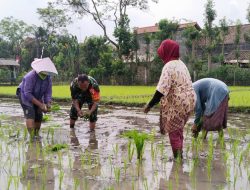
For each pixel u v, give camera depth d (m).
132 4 37.88
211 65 35.88
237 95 16.66
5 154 5.76
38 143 6.67
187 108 5.46
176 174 4.65
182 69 5.52
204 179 4.43
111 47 39.97
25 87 7.23
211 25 34.22
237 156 5.57
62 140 7.02
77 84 7.93
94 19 38.72
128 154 5.60
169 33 34.91
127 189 4.06
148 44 35.91
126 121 9.78
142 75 35.81
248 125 8.91
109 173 4.71
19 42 67.94
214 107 6.54
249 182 4.29
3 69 45.59
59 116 10.93
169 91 5.48
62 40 50.97
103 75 36.25
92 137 7.35
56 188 4.09
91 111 7.94
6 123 9.41
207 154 5.75
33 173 4.68
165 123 5.55
